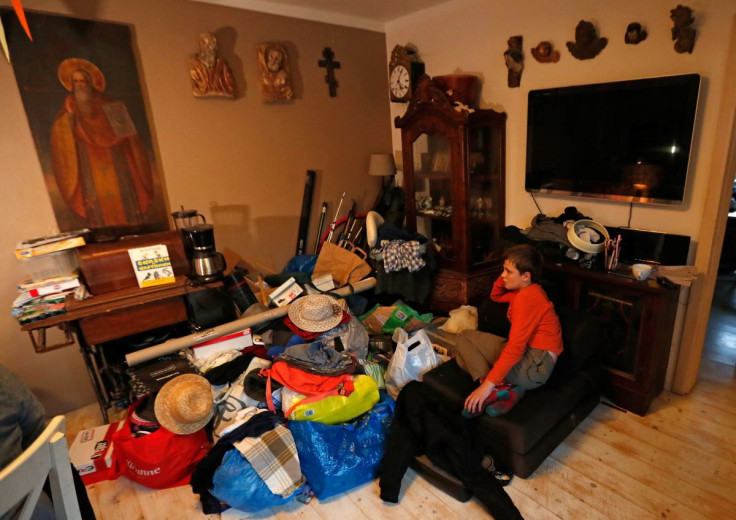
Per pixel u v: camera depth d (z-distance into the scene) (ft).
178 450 6.03
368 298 10.02
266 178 9.78
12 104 6.93
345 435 5.97
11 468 2.41
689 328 7.09
